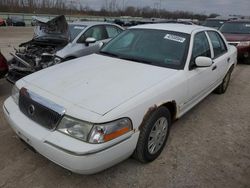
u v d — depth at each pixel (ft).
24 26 127.75
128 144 8.88
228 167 10.70
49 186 9.09
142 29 14.52
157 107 9.95
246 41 32.50
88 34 23.21
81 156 7.82
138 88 9.78
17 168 9.88
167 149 11.69
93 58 13.15
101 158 8.09
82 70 11.22
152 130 10.14
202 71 13.35
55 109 8.53
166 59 12.35
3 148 11.07
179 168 10.43
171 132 13.30
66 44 21.83
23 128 9.04
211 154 11.54
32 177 9.46
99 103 8.61
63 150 7.98
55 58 20.20
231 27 37.22
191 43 12.94
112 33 25.94
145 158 10.18
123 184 9.38
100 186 9.22
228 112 16.40
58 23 22.63
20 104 9.91
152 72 11.27
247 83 23.66
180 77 11.48
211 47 15.42
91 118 8.05
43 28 24.21
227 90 21.04
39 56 19.97
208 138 12.94
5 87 18.95
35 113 9.09
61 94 9.14
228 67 18.43
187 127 14.01
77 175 9.67
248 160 11.27
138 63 12.17
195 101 13.91
